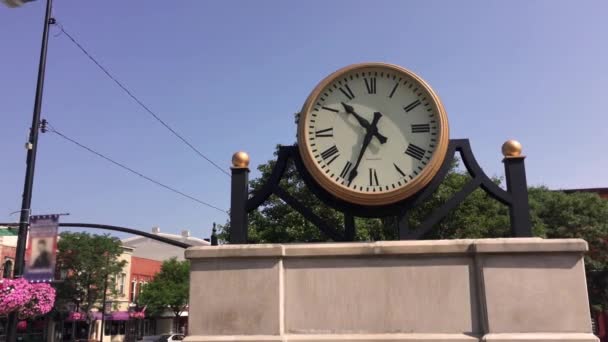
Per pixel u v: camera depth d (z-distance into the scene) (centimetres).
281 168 561
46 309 1362
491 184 528
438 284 456
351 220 543
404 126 530
